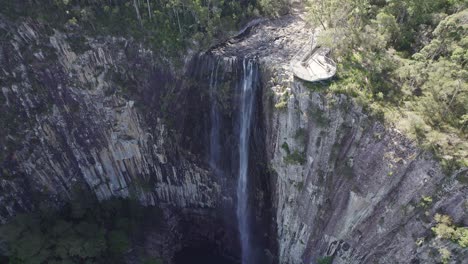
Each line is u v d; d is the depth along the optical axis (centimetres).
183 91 7150
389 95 5688
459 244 4872
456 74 5294
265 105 6494
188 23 7275
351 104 5559
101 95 6781
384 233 5716
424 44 6334
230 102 7031
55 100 6631
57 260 6275
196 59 7119
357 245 6106
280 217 6956
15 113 6469
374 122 5456
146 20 7006
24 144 6588
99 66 6719
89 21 6606
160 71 7031
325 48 6494
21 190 6788
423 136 5122
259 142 6956
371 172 5588
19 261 6234
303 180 6278
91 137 7025
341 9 6450
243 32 7694
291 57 6700
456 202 4962
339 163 5912
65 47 6481
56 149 6900
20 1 6347
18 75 6353
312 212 6419
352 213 5981
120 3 7031
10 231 6300
